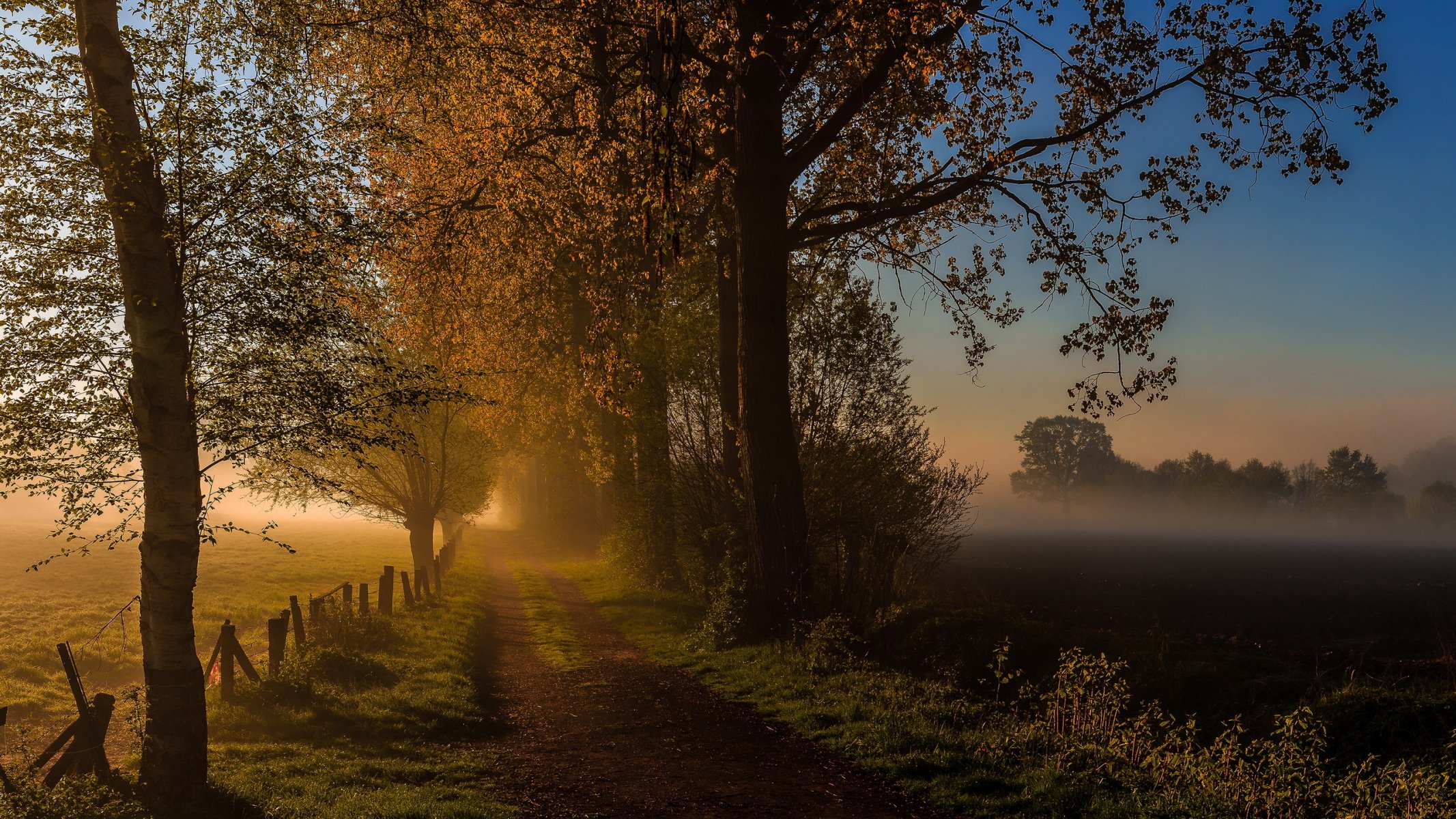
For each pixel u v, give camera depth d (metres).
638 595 24.08
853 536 16.34
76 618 20.92
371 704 10.91
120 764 8.74
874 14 14.00
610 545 28.34
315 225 7.72
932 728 9.41
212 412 7.77
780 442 15.66
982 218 21.67
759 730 10.06
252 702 10.45
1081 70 16.55
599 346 19.28
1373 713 9.93
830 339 18.64
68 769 7.36
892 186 18.62
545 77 17.17
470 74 17.45
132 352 7.29
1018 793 7.46
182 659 7.30
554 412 29.59
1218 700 12.03
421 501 27.33
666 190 4.98
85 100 7.20
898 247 22.05
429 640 16.12
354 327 8.34
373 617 15.99
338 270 8.39
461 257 20.06
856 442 18.83
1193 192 17.36
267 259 7.70
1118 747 8.66
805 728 9.96
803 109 20.02
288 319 7.79
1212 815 7.01
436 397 8.66
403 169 17.62
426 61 16.31
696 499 21.73
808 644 13.57
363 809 6.96
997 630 14.74
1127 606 25.22
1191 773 7.82
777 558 15.42
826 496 18.47
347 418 8.40
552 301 25.66
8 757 9.67
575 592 27.70
